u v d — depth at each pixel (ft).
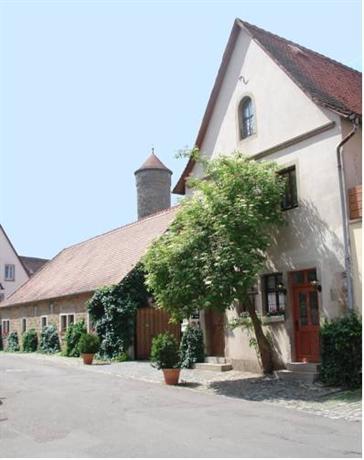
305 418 32.53
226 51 60.34
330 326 44.45
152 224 93.45
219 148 60.90
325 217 47.93
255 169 49.65
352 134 46.55
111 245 100.83
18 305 114.21
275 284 53.01
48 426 31.19
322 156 48.75
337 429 29.27
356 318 43.45
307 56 59.93
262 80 55.98
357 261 44.75
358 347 42.91
